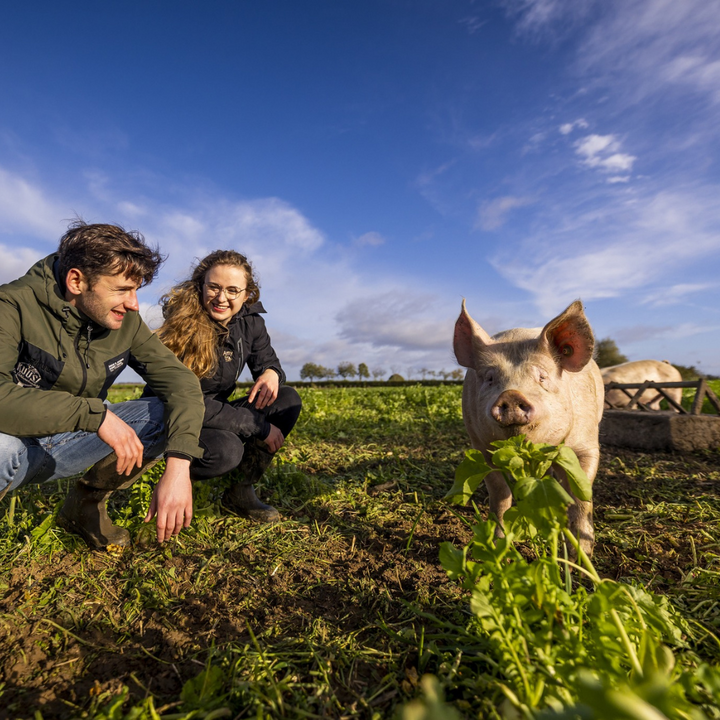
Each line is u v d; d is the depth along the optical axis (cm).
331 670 196
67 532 310
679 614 216
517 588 167
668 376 1127
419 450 621
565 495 172
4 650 212
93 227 236
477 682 174
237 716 169
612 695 85
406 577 277
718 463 554
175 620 236
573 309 298
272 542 322
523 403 281
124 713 174
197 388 291
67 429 242
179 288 340
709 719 148
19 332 243
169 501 248
